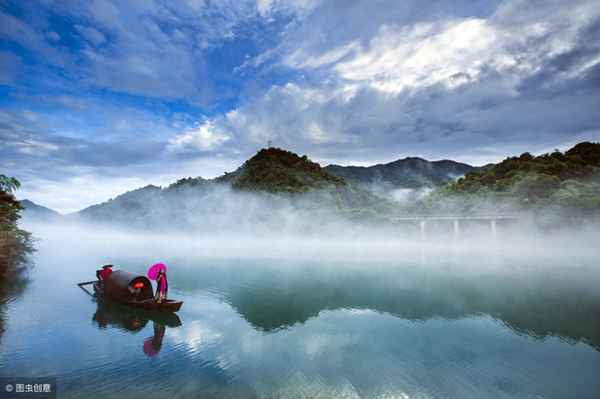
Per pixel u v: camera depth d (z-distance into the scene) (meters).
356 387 10.27
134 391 9.72
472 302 21.97
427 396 9.80
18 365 11.39
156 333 15.10
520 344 14.28
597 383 10.68
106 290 21.05
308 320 17.91
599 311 19.61
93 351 12.79
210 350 13.20
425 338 15.08
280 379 10.73
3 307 19.00
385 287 27.14
